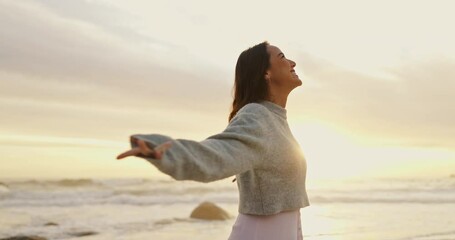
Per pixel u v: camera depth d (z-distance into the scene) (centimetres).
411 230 1137
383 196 2728
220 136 195
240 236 237
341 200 2416
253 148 206
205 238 1006
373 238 976
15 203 1994
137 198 2300
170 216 1513
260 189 227
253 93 258
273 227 233
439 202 2311
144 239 984
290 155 227
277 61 260
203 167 175
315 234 1040
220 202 2272
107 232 1091
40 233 1063
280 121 243
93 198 2255
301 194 237
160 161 160
